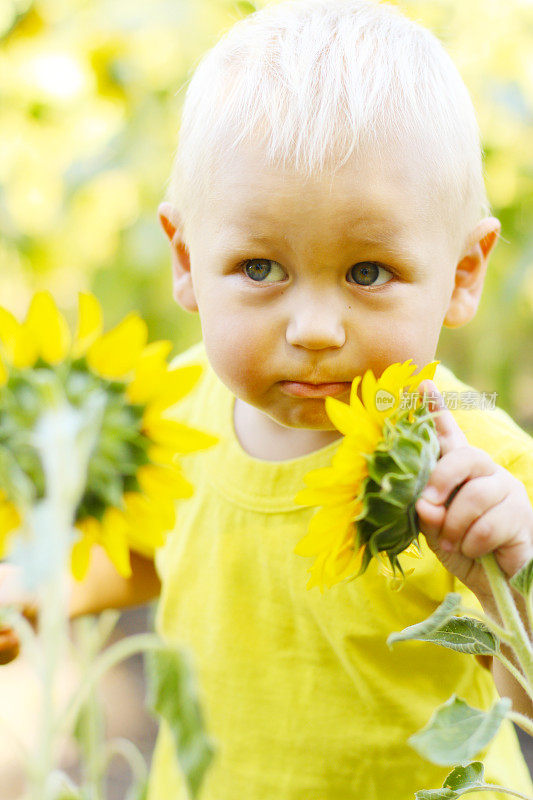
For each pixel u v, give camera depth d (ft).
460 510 2.19
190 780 1.89
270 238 2.41
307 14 2.70
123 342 1.98
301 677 2.81
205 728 1.89
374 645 2.73
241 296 2.44
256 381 2.46
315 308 2.40
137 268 4.44
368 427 2.14
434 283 2.46
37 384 1.93
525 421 5.70
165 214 2.80
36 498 1.91
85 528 1.99
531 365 4.93
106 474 1.97
